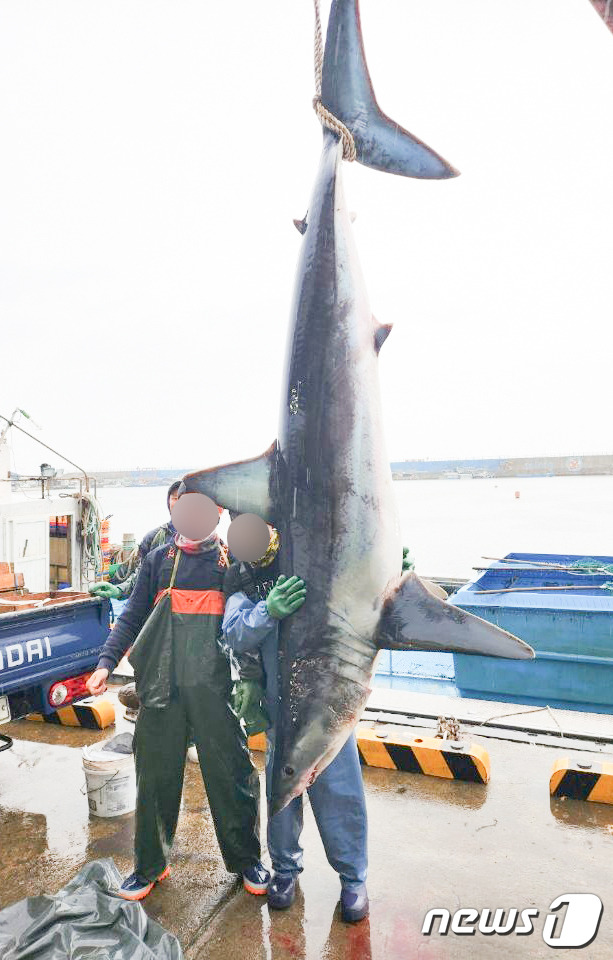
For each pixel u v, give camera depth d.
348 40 2.17
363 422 2.14
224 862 2.84
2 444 7.51
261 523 2.28
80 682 3.93
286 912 2.67
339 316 2.13
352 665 2.15
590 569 8.99
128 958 2.24
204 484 2.33
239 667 2.52
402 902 2.72
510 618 6.58
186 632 2.63
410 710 4.68
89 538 8.36
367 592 2.13
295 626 2.22
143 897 2.77
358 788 2.61
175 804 2.75
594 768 3.51
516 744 4.17
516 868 2.93
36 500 7.82
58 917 2.43
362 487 2.13
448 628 2.01
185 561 2.70
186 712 2.67
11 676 3.51
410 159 2.17
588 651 6.28
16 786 3.87
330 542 2.15
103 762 3.47
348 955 2.42
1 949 2.29
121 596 3.68
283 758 2.21
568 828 3.24
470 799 3.54
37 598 4.41
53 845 3.23
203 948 2.47
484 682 6.66
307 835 3.29
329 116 2.08
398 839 3.18
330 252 2.15
